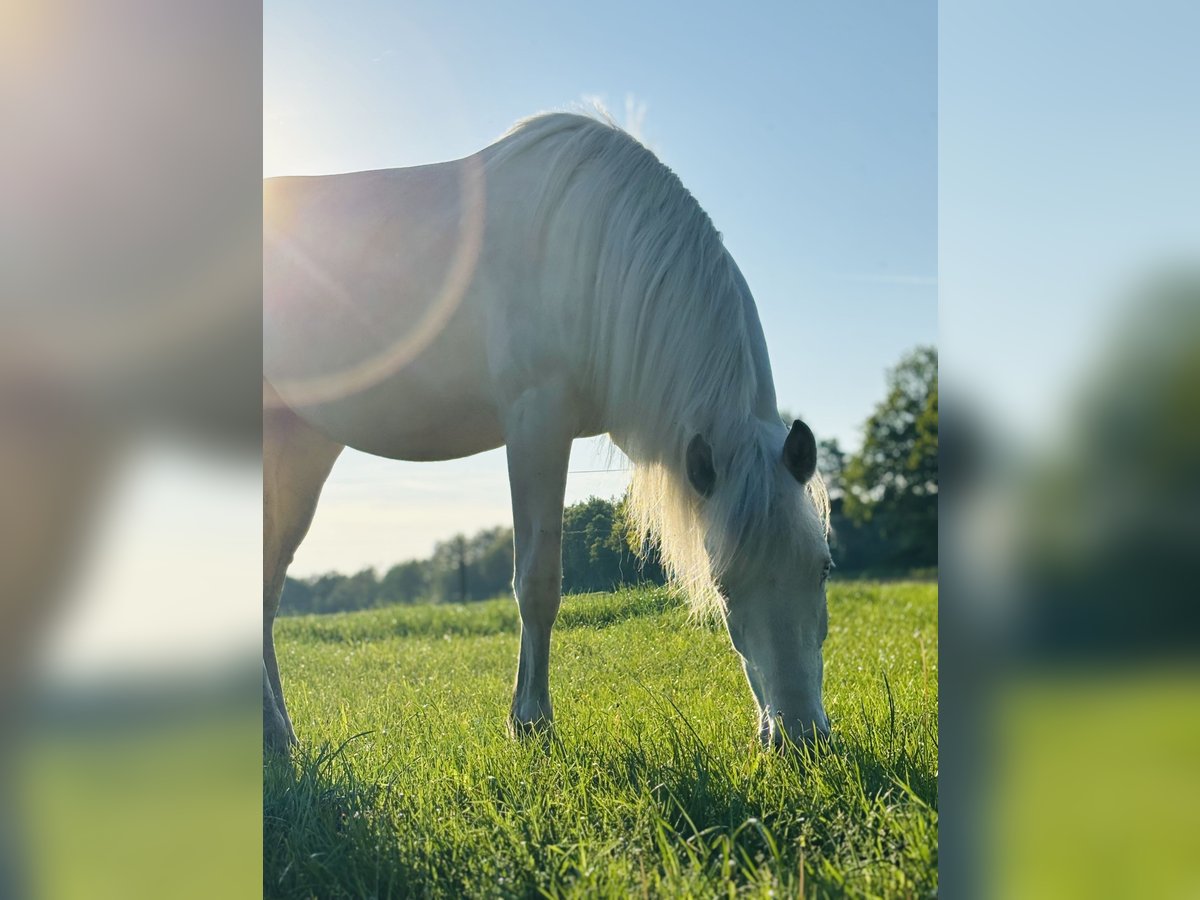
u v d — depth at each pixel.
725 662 2.92
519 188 2.54
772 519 2.01
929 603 5.48
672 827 1.64
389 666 3.77
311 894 1.59
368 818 1.83
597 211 2.41
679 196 2.44
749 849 1.62
